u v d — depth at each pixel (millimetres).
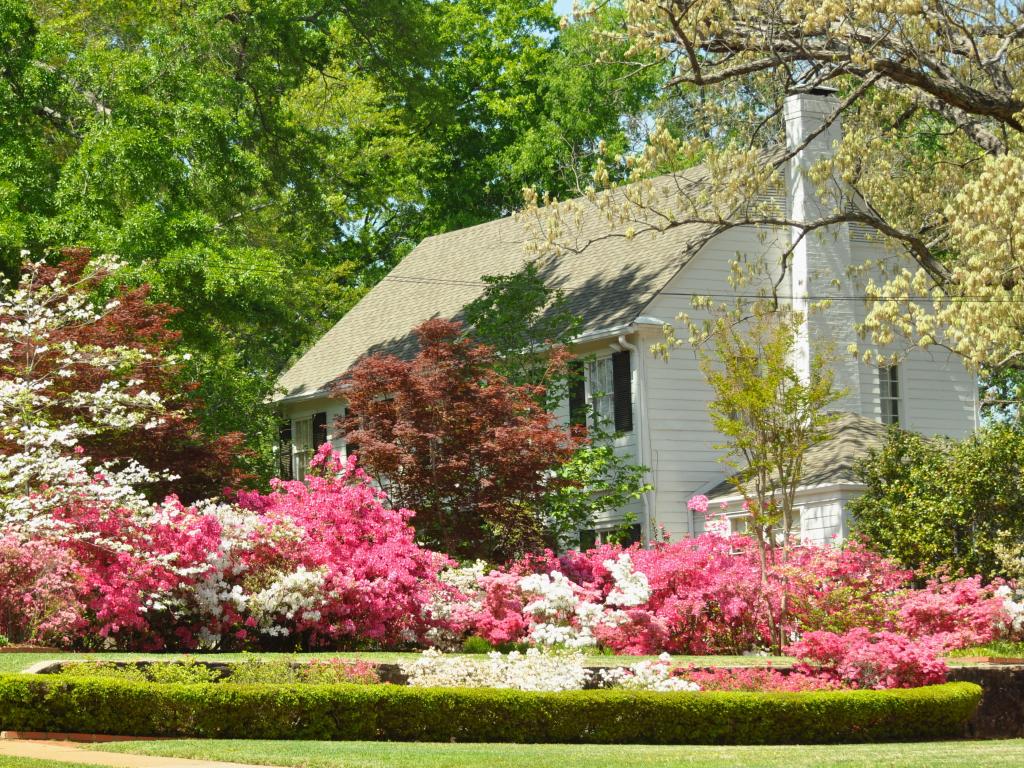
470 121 47219
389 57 35250
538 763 9742
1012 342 19469
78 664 12602
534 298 25844
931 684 13773
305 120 40312
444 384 21562
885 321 20672
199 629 16984
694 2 21719
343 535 18375
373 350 33469
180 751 10484
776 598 18297
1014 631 18094
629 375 25922
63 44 26359
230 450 21891
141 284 23859
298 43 33625
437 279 35250
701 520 25766
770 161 24078
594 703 12180
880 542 21656
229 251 26656
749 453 25406
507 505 21391
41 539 15938
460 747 11180
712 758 10234
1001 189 19250
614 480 25906
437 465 21578
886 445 22656
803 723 12516
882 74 22000
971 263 19656
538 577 18188
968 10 22047
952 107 24703
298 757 10047
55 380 19688
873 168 24891
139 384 21203
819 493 23594
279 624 17500
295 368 36719
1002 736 14109
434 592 18688
